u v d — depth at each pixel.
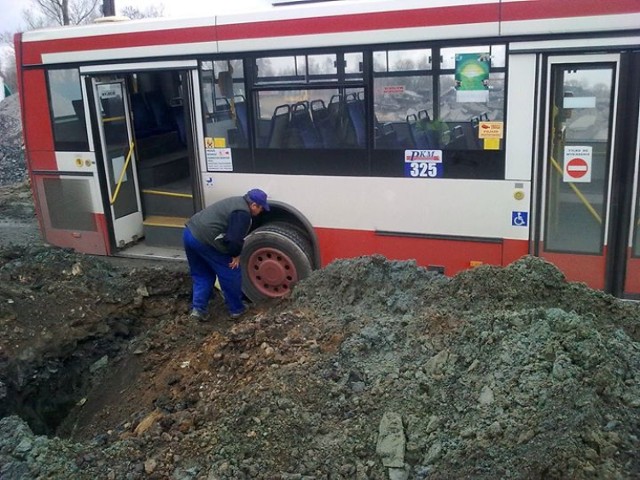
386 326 4.96
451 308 5.02
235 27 7.14
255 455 3.86
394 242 6.95
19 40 8.58
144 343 6.24
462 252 6.70
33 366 6.07
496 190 6.44
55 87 8.56
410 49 6.46
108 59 7.98
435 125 6.54
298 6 6.85
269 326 5.36
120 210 8.86
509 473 3.31
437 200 6.68
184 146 9.71
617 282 6.27
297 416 4.07
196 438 4.08
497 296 5.03
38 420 5.89
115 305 6.93
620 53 5.83
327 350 4.88
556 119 6.16
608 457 3.26
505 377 3.96
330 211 7.16
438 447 3.66
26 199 14.91
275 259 7.36
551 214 6.37
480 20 6.15
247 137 7.36
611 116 5.98
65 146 8.71
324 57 6.83
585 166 6.17
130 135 8.91
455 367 4.22
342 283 5.83
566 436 3.35
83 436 5.22
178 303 7.21
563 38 5.93
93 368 6.39
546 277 5.15
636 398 3.62
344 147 6.95
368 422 3.99
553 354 3.95
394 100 6.64
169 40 7.52
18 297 6.57
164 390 5.21
